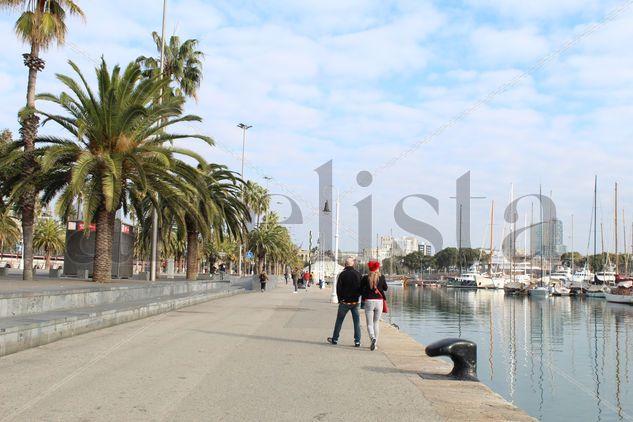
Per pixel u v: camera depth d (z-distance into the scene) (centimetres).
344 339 1450
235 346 1227
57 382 810
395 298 7188
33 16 2431
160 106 2283
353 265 1349
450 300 7038
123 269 4003
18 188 2317
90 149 2298
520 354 2400
